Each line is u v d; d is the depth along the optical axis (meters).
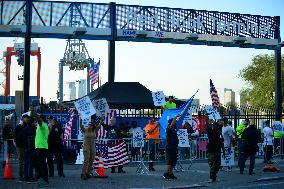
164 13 28.03
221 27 28.91
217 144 14.79
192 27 28.39
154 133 18.33
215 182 14.74
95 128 15.29
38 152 13.47
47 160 15.62
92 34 26.83
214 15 28.89
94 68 30.61
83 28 26.22
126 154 17.56
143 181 14.69
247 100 62.53
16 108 27.14
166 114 18.02
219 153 14.87
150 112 26.30
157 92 20.42
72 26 26.81
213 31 28.75
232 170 18.77
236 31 29.25
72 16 26.92
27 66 25.69
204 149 22.92
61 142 15.80
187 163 22.03
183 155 22.22
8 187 12.80
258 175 16.88
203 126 24.45
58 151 15.68
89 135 15.03
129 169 19.09
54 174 16.73
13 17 26.09
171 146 15.34
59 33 26.36
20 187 12.84
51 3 26.64
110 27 27.20
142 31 27.09
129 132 20.30
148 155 18.39
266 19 29.92
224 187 13.59
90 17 27.09
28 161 13.82
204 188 13.38
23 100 26.11
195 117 24.53
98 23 27.14
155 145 18.38
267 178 15.75
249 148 17.06
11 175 15.09
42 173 13.55
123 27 27.45
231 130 18.45
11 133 19.64
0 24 25.88
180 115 15.82
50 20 26.58
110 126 17.89
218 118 19.78
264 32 29.77
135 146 18.09
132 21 27.56
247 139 17.08
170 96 20.50
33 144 13.74
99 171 15.70
